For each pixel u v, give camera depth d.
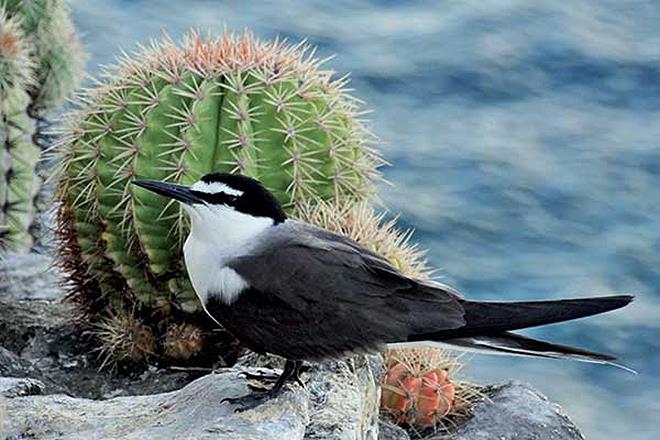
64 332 14.16
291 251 10.85
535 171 23.72
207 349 13.66
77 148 13.55
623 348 20.03
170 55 13.52
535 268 21.56
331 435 10.86
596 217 22.73
